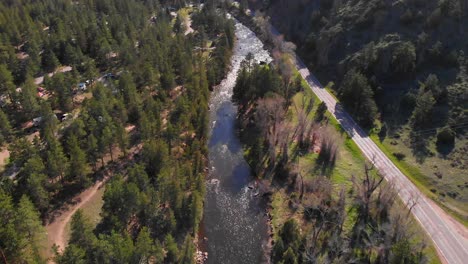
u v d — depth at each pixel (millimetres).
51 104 122062
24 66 138125
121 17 177625
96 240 69062
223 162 113312
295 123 121750
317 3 181750
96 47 157125
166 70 138875
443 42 130500
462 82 119250
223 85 152875
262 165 109500
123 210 79062
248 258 82875
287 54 161000
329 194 91625
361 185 94875
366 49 137750
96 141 97000
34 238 72875
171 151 105375
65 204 90000
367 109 120125
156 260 73812
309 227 86000
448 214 87688
